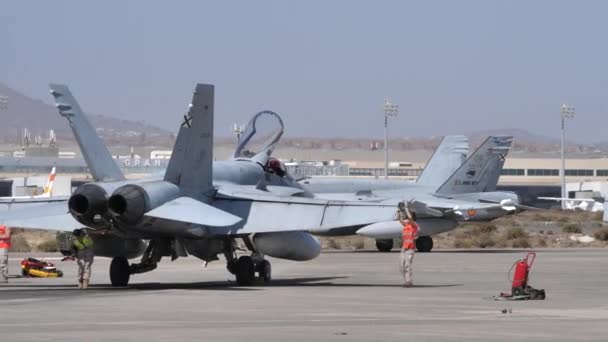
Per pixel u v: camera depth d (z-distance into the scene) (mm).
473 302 92688
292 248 112250
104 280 125188
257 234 111812
